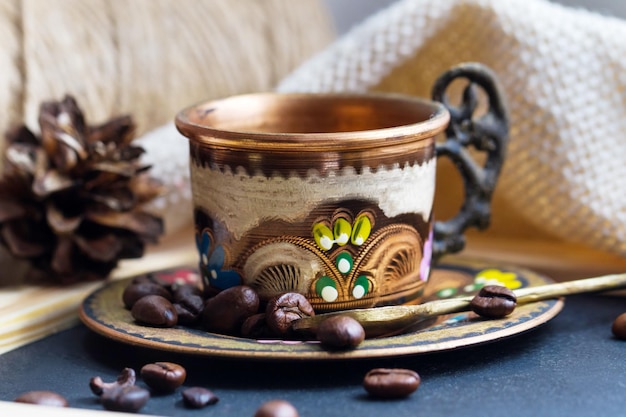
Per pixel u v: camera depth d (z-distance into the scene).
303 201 0.38
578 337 0.40
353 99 0.44
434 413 0.35
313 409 0.35
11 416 0.33
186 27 0.54
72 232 0.45
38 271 0.46
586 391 0.36
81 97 0.50
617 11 0.57
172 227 0.50
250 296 0.38
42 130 0.45
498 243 0.50
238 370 0.38
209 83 0.54
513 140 0.47
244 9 0.57
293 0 0.59
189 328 0.39
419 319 0.38
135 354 0.40
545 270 0.47
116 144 0.46
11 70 0.48
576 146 0.46
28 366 0.39
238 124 0.43
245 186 0.38
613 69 0.46
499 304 0.39
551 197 0.46
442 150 0.42
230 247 0.39
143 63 0.52
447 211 0.52
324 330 0.36
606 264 0.47
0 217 0.45
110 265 0.46
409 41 0.47
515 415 0.35
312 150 0.38
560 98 0.46
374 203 0.38
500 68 0.47
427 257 0.41
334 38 0.62
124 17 0.52
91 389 0.36
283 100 0.44
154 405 0.36
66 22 0.50
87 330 0.42
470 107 0.42
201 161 0.39
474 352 0.39
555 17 0.47
